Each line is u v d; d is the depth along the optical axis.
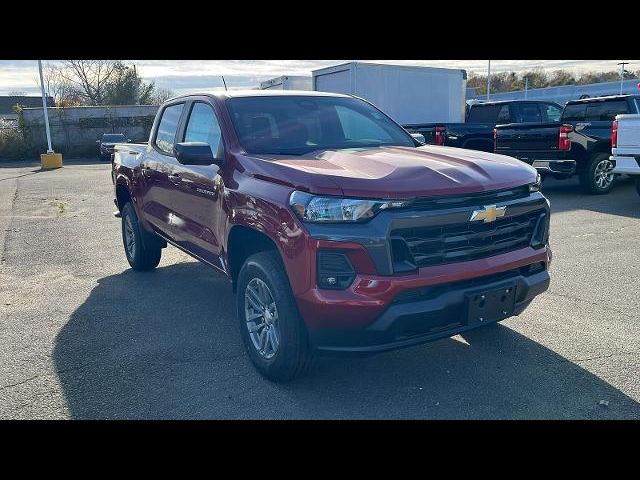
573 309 5.24
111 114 32.38
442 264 3.47
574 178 14.80
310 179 3.50
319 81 18.88
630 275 6.21
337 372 4.11
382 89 17.88
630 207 10.27
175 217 5.42
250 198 3.89
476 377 3.99
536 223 3.96
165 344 4.70
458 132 14.09
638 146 9.55
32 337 4.91
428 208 3.43
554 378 3.94
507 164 4.00
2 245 8.64
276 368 3.80
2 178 20.62
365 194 3.35
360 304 3.30
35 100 61.75
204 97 5.16
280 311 3.67
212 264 4.79
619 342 4.49
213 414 3.58
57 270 7.13
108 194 14.70
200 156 4.27
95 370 4.24
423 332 3.48
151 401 3.76
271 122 4.74
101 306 5.70
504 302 3.66
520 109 14.93
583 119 12.91
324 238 3.36
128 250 7.00
